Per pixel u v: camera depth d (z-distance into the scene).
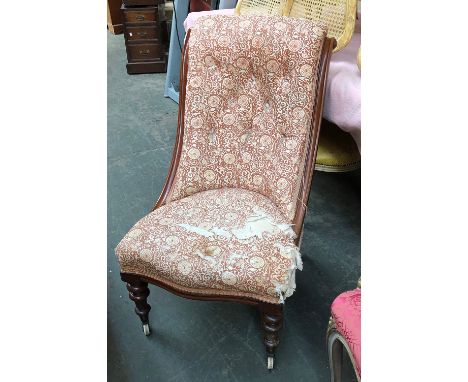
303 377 1.14
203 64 1.13
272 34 1.06
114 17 3.79
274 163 1.13
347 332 0.79
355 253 1.51
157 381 1.15
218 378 1.15
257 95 1.14
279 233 1.03
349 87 1.18
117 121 2.44
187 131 1.18
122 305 1.37
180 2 2.42
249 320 1.31
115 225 1.69
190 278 0.97
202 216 1.09
